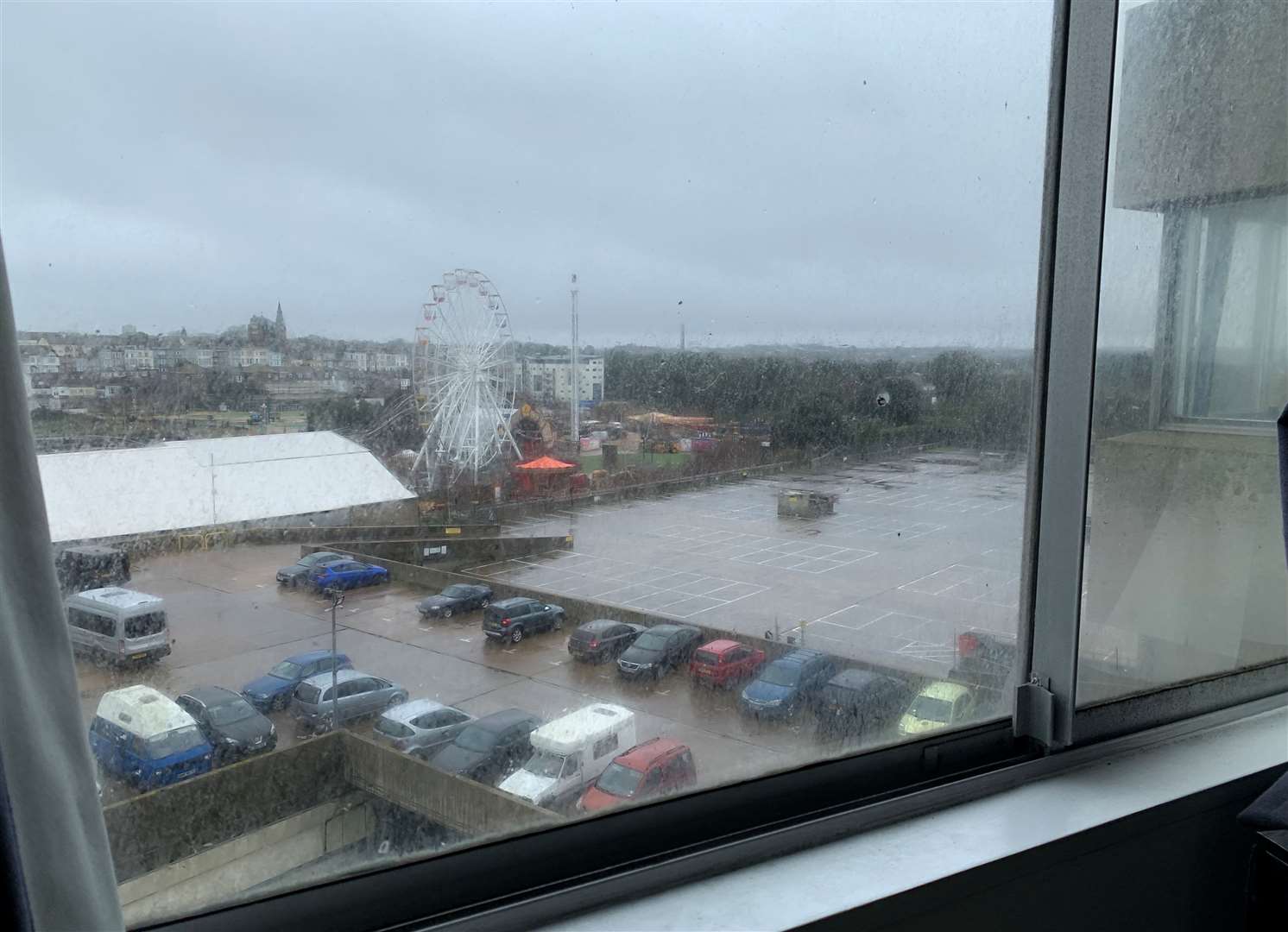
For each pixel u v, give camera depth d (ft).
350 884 2.48
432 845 2.67
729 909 2.67
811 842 3.15
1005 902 3.05
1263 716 4.60
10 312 1.49
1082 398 3.79
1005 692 4.08
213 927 2.31
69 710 1.59
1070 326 3.87
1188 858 3.63
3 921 1.34
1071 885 3.24
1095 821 3.31
